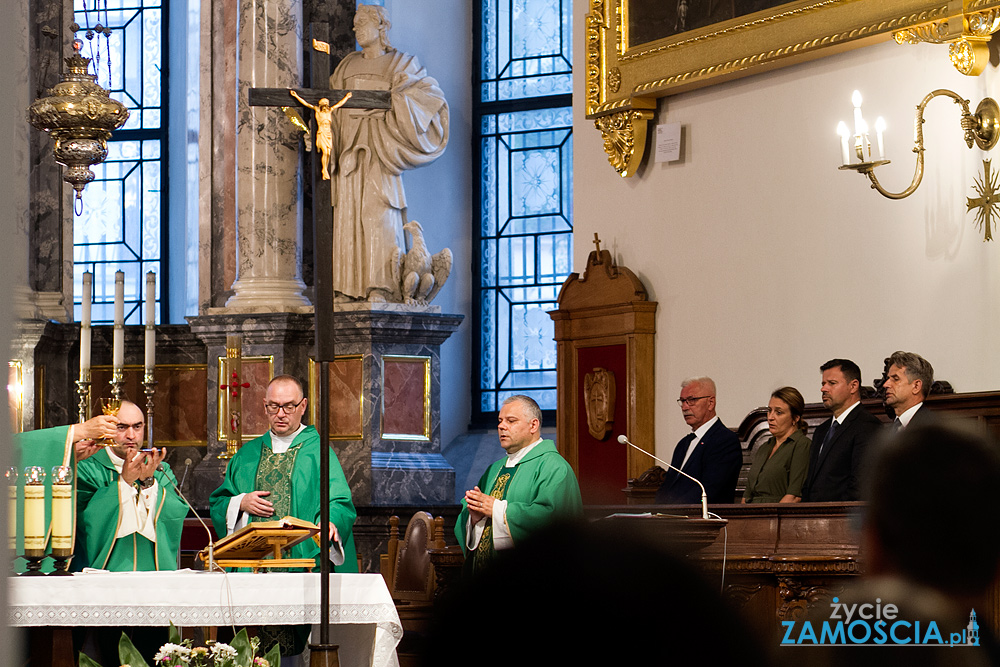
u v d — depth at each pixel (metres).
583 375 11.31
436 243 13.95
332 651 5.30
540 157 14.09
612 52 11.00
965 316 8.63
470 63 14.42
